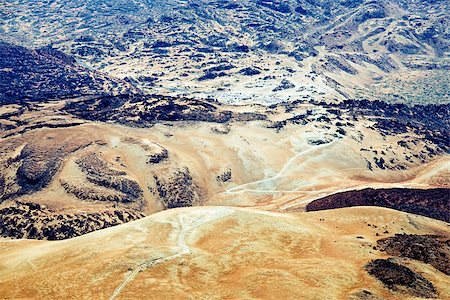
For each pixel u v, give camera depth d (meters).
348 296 84.94
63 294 91.62
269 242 113.19
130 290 90.06
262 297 84.62
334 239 117.62
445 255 110.50
